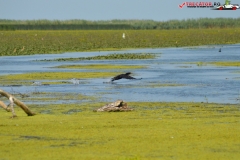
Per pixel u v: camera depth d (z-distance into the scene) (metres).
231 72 111.88
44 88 90.00
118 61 143.12
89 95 81.56
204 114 63.81
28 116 63.47
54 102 74.81
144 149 46.81
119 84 94.38
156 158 43.94
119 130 54.47
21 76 107.75
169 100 75.88
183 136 51.50
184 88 88.19
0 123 58.88
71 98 78.62
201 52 179.62
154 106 70.38
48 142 49.66
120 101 67.12
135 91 85.44
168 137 51.16
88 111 66.88
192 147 47.44
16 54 174.00
